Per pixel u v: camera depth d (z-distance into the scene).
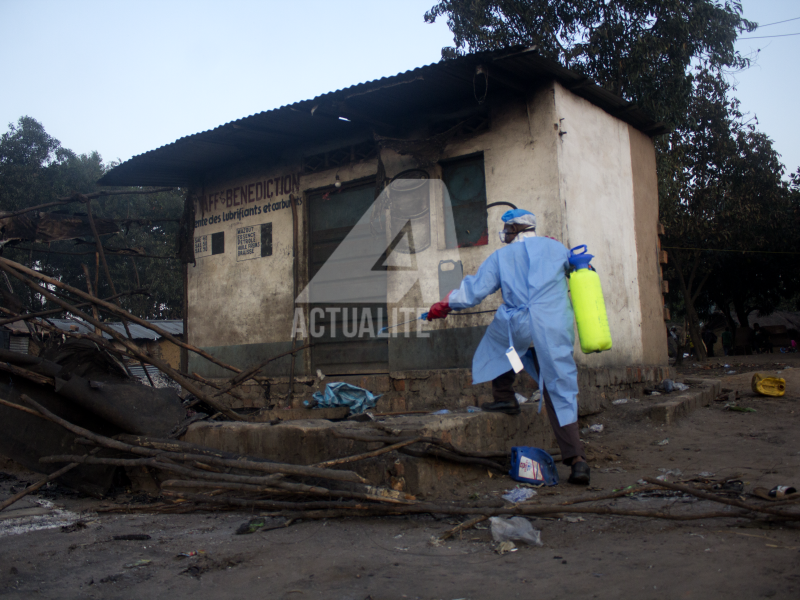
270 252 9.05
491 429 4.48
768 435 5.79
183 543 3.10
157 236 27.77
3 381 4.71
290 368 8.58
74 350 5.21
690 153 18.83
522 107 6.91
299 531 3.20
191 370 9.79
